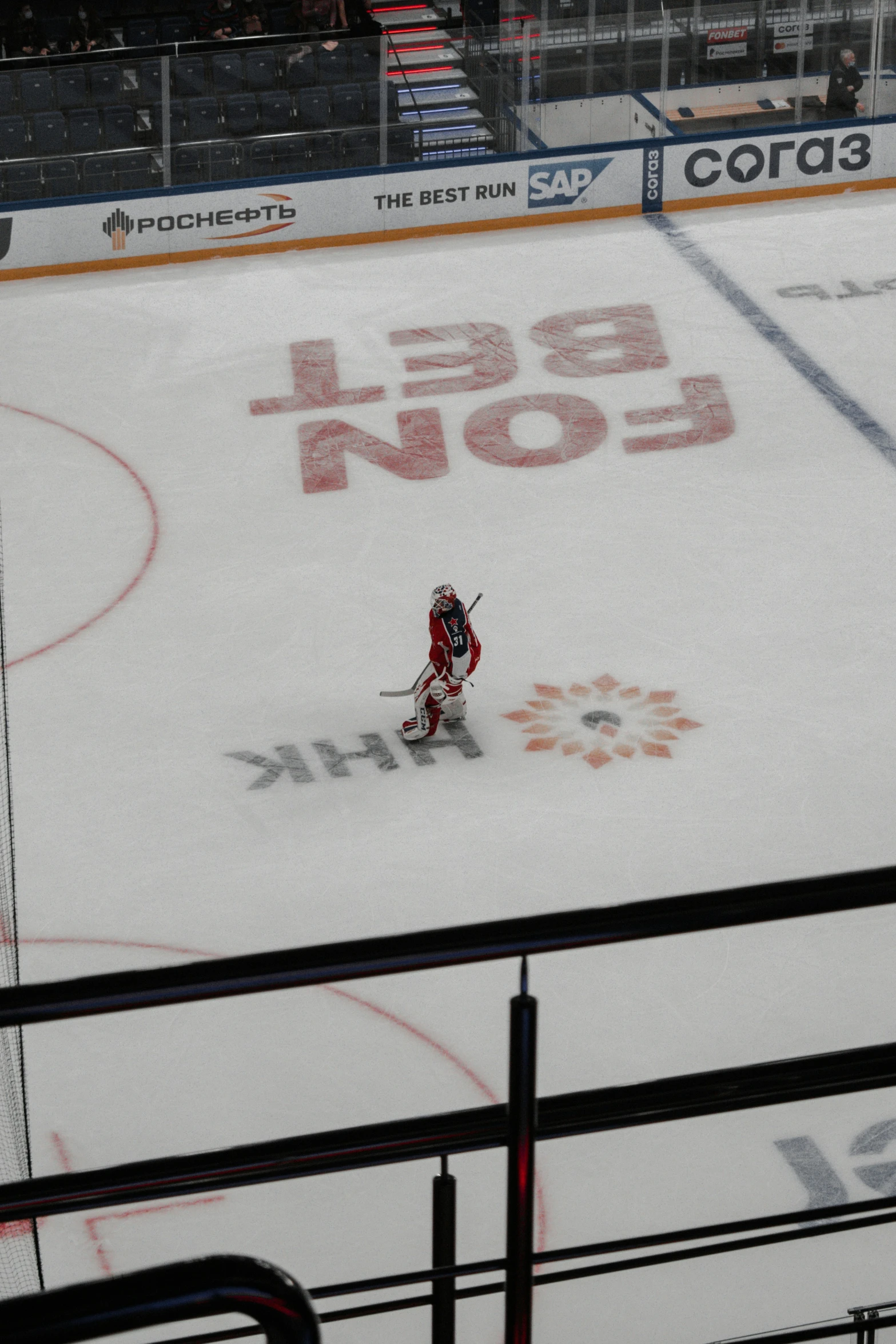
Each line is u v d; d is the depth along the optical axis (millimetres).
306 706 44125
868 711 42750
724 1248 10977
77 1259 25422
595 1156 27516
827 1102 28672
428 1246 25859
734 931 34188
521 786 40031
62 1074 30641
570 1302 24047
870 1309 11992
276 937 34844
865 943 33781
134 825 39156
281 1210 26625
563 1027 31516
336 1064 30672
